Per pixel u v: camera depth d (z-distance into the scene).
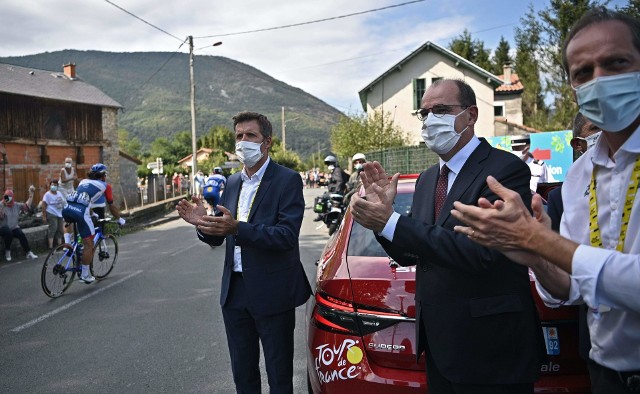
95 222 7.77
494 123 28.11
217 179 11.23
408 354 2.47
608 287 1.25
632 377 1.42
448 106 2.07
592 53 1.41
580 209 1.61
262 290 2.94
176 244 12.24
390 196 2.00
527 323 1.89
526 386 1.90
